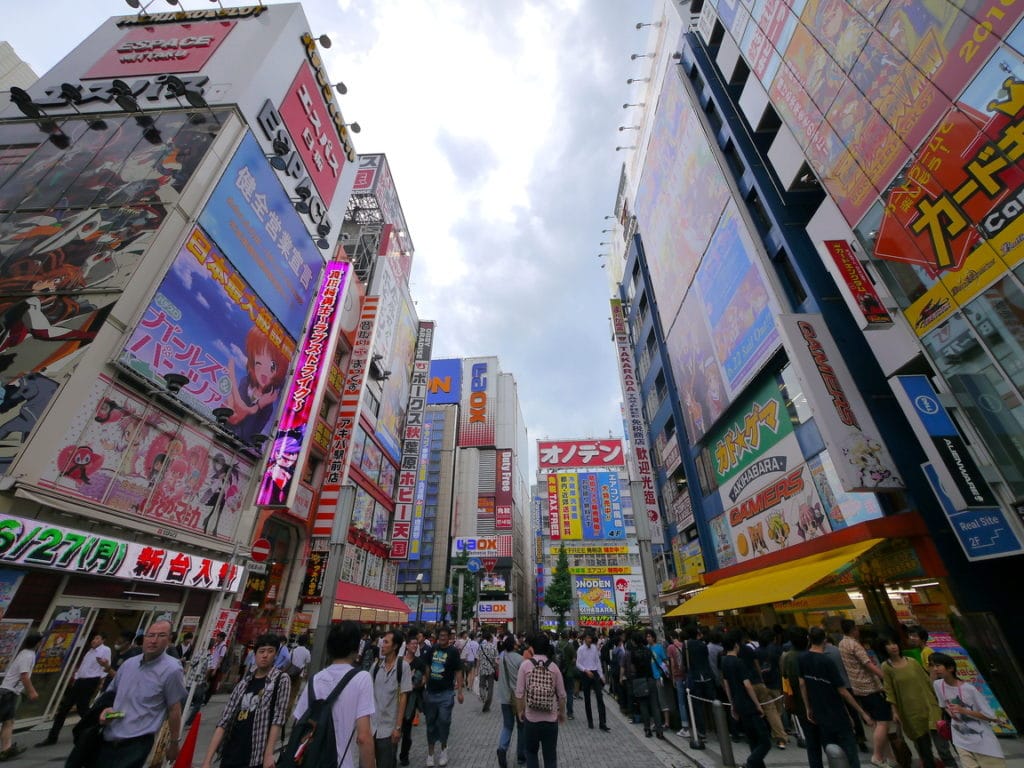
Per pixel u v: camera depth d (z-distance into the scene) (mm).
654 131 29266
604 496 69812
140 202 15266
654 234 29875
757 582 15312
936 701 5773
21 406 10992
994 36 8352
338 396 28688
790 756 7484
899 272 10609
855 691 6457
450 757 8109
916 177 10047
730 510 20453
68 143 17281
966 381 9102
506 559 71125
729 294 19781
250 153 19016
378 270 35594
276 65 21516
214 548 16297
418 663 7945
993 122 8422
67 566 10719
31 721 9898
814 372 12711
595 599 61938
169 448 14523
